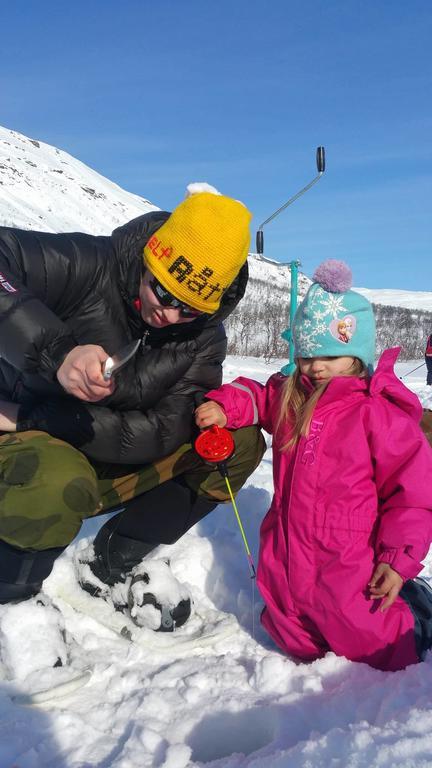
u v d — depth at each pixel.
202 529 3.04
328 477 2.15
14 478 1.97
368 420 2.15
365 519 2.13
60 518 1.98
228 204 2.09
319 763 1.53
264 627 2.34
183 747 1.68
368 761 1.49
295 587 2.17
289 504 2.20
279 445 2.30
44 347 1.85
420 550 2.05
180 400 2.36
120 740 1.79
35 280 2.10
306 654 2.20
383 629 2.08
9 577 2.02
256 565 2.75
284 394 2.33
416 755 1.48
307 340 2.30
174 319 2.17
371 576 2.10
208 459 2.24
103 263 2.22
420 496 2.08
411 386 12.57
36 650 1.98
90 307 2.24
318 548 2.14
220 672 2.08
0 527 1.96
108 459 2.29
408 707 1.73
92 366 1.74
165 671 2.09
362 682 1.98
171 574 2.40
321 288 2.32
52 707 1.89
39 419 2.18
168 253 2.07
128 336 2.32
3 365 2.31
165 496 2.42
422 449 2.11
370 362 2.36
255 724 1.90
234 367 14.96
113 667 2.07
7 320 1.84
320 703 1.90
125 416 2.27
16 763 1.66
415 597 2.27
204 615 2.43
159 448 2.32
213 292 2.11
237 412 2.38
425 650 2.14
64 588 2.43
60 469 1.98
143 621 2.29
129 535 2.42
